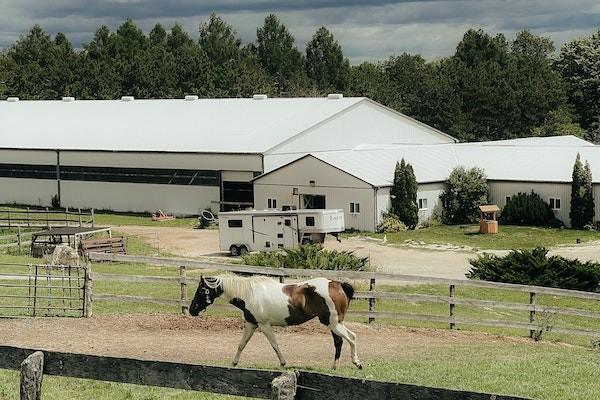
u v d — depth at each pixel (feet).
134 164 239.71
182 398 48.49
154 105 283.18
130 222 222.07
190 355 63.05
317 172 204.74
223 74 426.92
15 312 81.97
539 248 126.00
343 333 55.88
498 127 376.27
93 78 426.10
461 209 211.00
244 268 80.38
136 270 130.00
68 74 437.17
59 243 153.48
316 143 233.96
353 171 201.77
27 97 437.58
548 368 60.54
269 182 212.84
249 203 220.43
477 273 126.93
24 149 257.96
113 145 245.86
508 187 209.67
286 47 601.21
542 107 370.32
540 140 268.21
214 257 164.86
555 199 203.41
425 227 205.36
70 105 298.76
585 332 81.10
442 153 227.81
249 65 536.42
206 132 243.19
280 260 119.85
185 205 231.71
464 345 72.13
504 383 54.39
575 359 66.39
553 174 206.28
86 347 66.03
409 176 199.93
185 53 453.99
